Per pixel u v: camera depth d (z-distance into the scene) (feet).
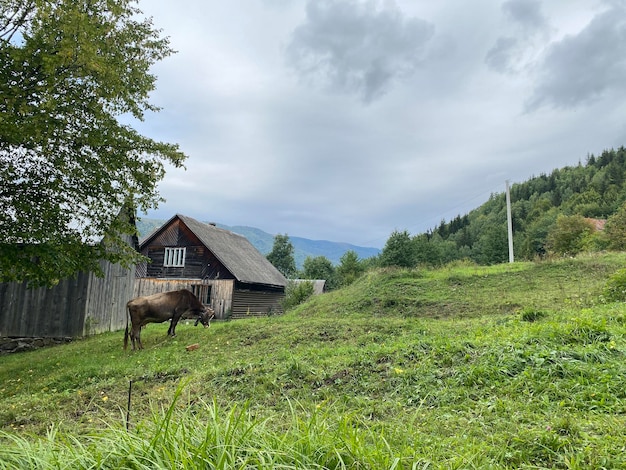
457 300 52.54
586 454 11.17
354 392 20.68
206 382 25.02
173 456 9.11
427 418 15.71
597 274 54.75
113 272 70.33
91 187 43.78
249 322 51.57
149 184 45.75
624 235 128.98
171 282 100.27
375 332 36.52
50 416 22.15
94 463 9.10
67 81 40.19
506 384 18.43
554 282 54.85
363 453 9.39
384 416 17.08
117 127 43.06
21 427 20.81
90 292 63.31
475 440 12.84
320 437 10.11
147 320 45.91
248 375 24.84
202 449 8.87
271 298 117.19
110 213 46.03
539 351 20.90
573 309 37.19
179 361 34.47
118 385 27.63
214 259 99.91
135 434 10.32
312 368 24.40
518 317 34.63
